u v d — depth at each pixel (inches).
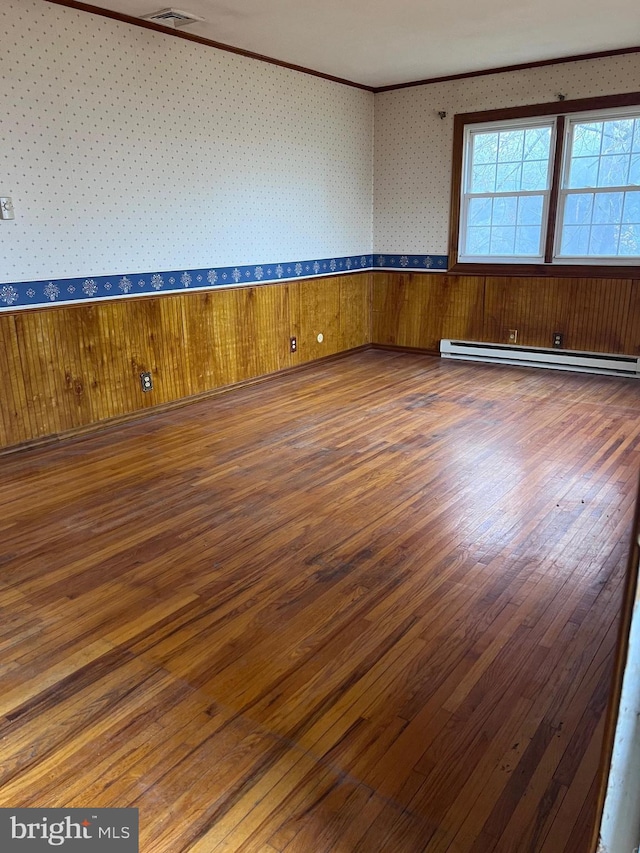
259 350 229.9
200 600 97.7
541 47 204.2
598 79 213.8
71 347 170.6
